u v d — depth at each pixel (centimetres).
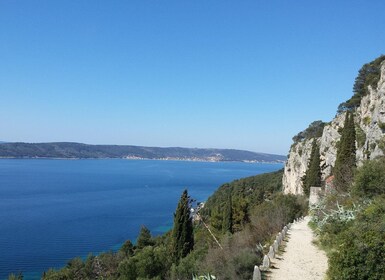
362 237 1234
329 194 3403
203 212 7325
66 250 7512
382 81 4562
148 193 16912
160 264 3809
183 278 2805
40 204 13312
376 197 2228
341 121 6756
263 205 4697
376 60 7981
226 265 1930
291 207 4084
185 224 3912
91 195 15988
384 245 1178
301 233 2731
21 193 15775
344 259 1214
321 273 1664
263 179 14200
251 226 3275
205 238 4641
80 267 5766
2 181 19962
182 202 3969
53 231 9200
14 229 9300
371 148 4338
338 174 3706
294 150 9638
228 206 4612
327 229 2175
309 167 6328
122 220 10919
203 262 2523
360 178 2423
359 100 7800
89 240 8394
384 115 4241
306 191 5897
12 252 7269
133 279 3772
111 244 8119
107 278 5247
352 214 2103
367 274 1166
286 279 1591
